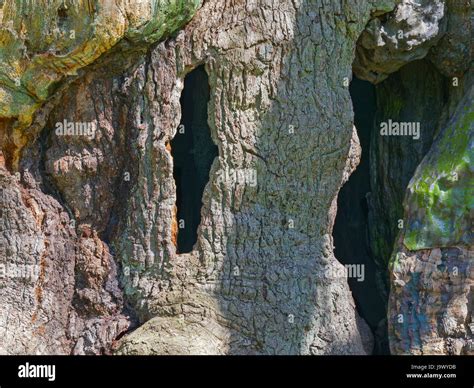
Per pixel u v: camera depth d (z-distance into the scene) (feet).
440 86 33.68
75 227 30.48
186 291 29.84
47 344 30.01
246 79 29.68
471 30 31.76
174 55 29.55
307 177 30.50
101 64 29.17
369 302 35.40
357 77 33.94
